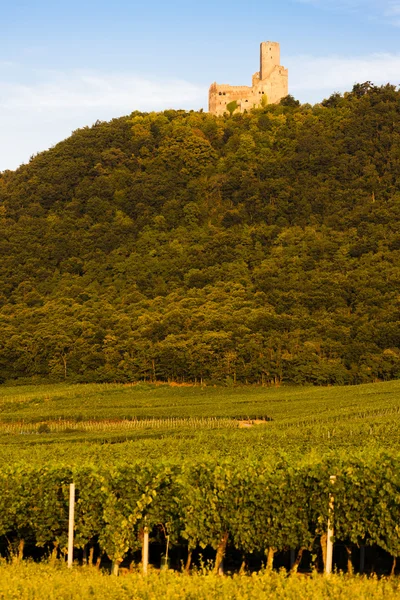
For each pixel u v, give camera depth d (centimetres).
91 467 6594
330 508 5719
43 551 7094
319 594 4478
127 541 6112
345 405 18000
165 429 15525
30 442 14362
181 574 5066
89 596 4597
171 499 6191
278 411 17762
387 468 5722
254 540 5897
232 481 5975
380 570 6097
